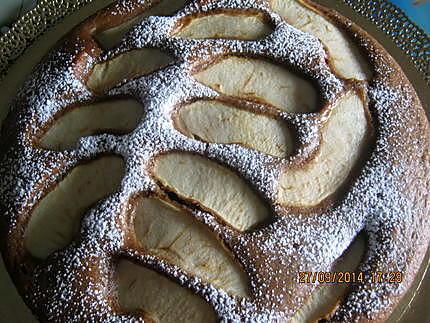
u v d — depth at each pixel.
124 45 0.29
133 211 0.25
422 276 0.27
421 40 0.33
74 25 0.34
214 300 0.23
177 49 0.28
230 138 0.26
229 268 0.24
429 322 0.26
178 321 0.23
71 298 0.24
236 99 0.26
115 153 0.26
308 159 0.26
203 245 0.24
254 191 0.25
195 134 0.26
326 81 0.27
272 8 0.30
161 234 0.24
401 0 0.37
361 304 0.24
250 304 0.23
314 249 0.24
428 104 0.31
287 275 0.24
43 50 0.33
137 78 0.27
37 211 0.26
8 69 0.33
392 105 0.28
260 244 0.24
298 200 0.25
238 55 0.28
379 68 0.29
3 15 0.36
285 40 0.28
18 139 0.27
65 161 0.26
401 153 0.27
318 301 0.24
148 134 0.26
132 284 0.24
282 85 0.28
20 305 0.26
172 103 0.26
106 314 0.24
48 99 0.28
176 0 0.31
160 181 0.25
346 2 0.34
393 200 0.26
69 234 0.26
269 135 0.26
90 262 0.24
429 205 0.27
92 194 0.26
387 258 0.25
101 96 0.27
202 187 0.25
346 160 0.26
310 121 0.26
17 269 0.26
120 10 0.31
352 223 0.25
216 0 0.30
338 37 0.30
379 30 0.33
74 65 0.29
